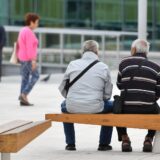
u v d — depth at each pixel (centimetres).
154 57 6288
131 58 1670
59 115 1661
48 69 5366
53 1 6956
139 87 1642
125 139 1695
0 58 4191
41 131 1470
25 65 2772
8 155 1390
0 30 4097
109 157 1602
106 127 1714
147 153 1667
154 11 6781
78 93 1672
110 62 5103
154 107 1650
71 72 1686
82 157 1608
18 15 6888
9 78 4462
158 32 6769
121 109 1650
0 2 6862
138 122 1616
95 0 6894
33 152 1700
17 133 1279
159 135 1675
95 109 1658
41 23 6925
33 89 3612
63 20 6944
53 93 3403
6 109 2694
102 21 6875
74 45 5366
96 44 1711
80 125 2197
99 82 1677
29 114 2523
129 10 6825
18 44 2783
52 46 5366
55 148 1766
